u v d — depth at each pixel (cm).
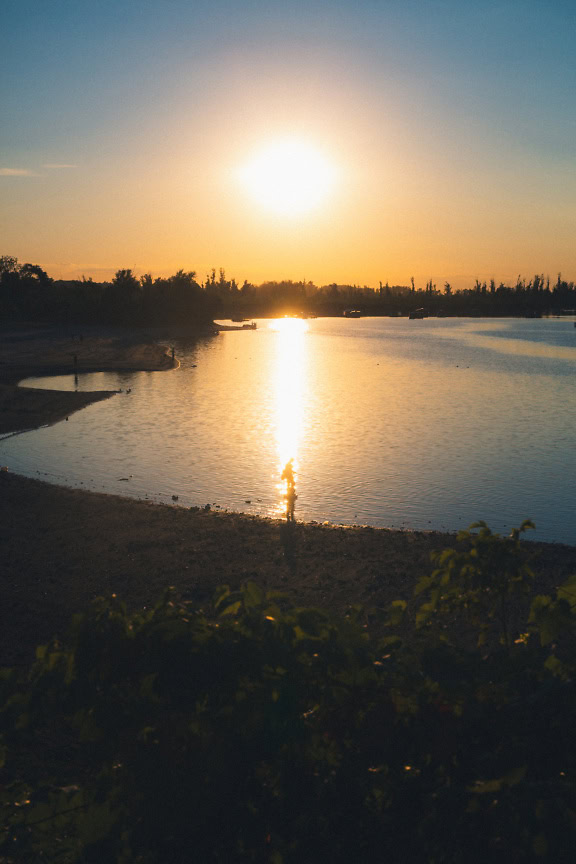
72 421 4244
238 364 8425
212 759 311
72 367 7494
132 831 306
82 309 15888
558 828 266
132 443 3525
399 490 2575
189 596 1523
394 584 1594
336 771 322
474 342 12100
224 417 4409
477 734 325
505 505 2395
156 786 310
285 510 2302
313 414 4528
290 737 319
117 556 1794
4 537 1941
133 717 317
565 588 407
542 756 315
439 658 358
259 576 1656
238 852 311
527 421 4209
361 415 4472
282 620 339
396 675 338
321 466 2981
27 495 2409
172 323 16488
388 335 14500
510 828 275
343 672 328
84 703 319
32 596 1515
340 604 1489
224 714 320
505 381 6500
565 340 12500
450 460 3094
